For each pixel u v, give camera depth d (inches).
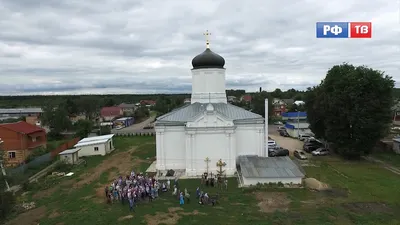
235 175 1708.9
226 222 1086.4
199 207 1235.2
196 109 1924.2
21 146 2204.7
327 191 1413.6
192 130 1712.6
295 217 1127.0
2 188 1127.0
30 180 1763.0
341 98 2027.6
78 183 1646.2
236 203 1282.0
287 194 1378.0
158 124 1818.4
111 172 1857.8
